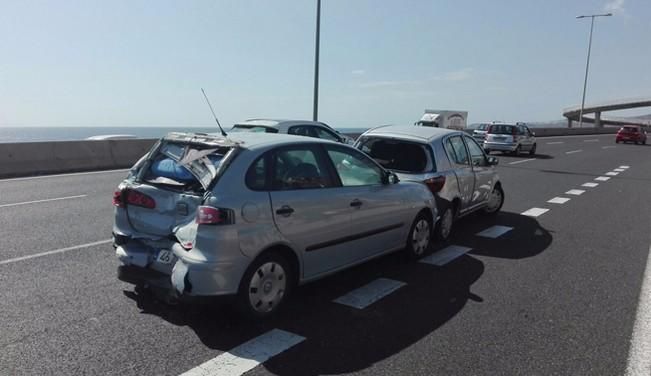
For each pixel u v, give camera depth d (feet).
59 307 14.14
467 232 24.81
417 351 12.03
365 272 18.15
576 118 352.28
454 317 14.12
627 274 18.31
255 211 12.89
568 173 53.67
